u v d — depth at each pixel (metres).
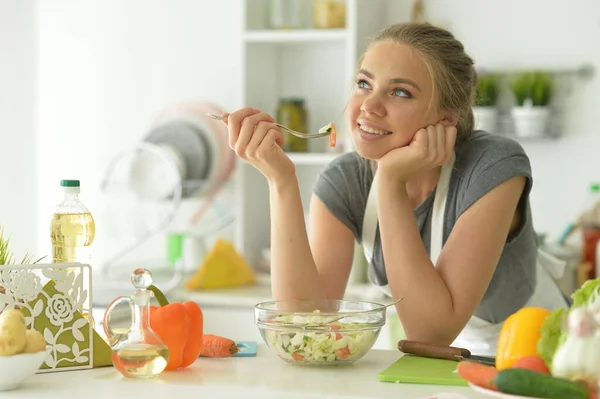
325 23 3.64
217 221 3.95
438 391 1.25
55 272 1.40
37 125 4.18
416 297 1.70
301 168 3.93
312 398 1.23
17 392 1.27
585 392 1.12
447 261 1.75
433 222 1.90
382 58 1.79
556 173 3.68
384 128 1.77
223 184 3.72
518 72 3.70
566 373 1.16
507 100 3.71
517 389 1.14
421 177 1.93
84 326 1.42
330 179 2.05
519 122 3.61
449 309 1.70
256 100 3.79
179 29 4.00
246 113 1.74
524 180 1.84
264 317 1.47
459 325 1.71
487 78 3.66
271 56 3.90
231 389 1.28
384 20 3.88
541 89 3.60
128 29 4.07
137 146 3.56
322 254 2.03
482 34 3.74
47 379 1.35
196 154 3.67
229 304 3.32
